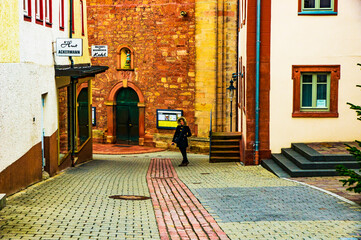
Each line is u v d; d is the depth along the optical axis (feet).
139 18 99.81
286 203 37.19
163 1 96.84
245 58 68.64
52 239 25.41
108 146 103.60
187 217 32.94
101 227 28.76
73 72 52.85
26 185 41.14
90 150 78.13
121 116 106.22
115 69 103.76
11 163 36.40
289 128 61.67
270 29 61.00
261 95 61.62
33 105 43.11
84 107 73.00
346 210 34.42
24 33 40.50
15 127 37.35
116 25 102.27
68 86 61.26
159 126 99.76
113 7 102.12
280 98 61.57
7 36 35.35
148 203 37.76
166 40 97.25
